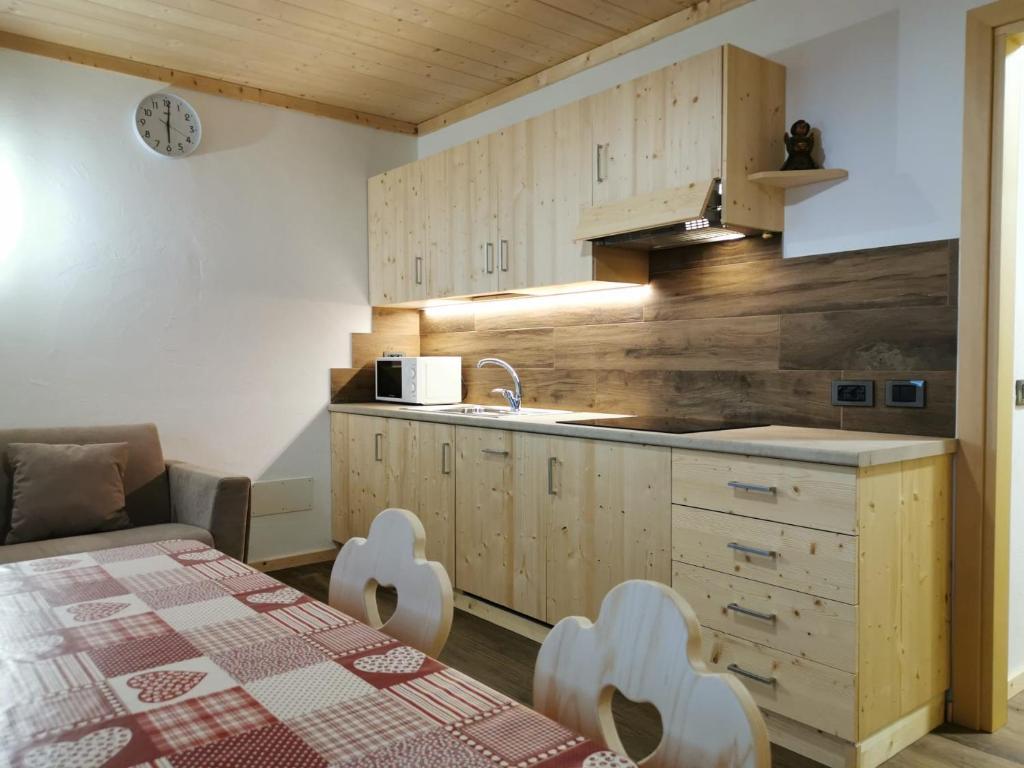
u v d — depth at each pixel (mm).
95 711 908
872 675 2121
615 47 3479
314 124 4383
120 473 3330
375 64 3779
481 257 3766
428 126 4703
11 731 857
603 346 3621
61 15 3215
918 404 2492
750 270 2988
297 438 4367
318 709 910
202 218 3984
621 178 3045
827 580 2113
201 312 3994
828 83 2736
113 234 3709
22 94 3445
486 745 817
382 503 4059
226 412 4094
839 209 2709
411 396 4207
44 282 3525
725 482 2375
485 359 3936
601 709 968
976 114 2352
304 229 4359
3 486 3129
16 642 1155
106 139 3676
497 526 3301
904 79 2537
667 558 2572
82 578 1524
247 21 3277
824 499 2115
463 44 3533
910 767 2170
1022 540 2654
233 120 4078
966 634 2410
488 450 3326
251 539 4207
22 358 3477
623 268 3289
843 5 2688
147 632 1197
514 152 3561
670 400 3314
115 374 3730
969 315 2373
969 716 2412
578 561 2916
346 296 4543
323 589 3930
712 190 2682
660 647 900
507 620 3340
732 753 785
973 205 2357
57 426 3562
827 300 2740
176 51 3609
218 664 1059
